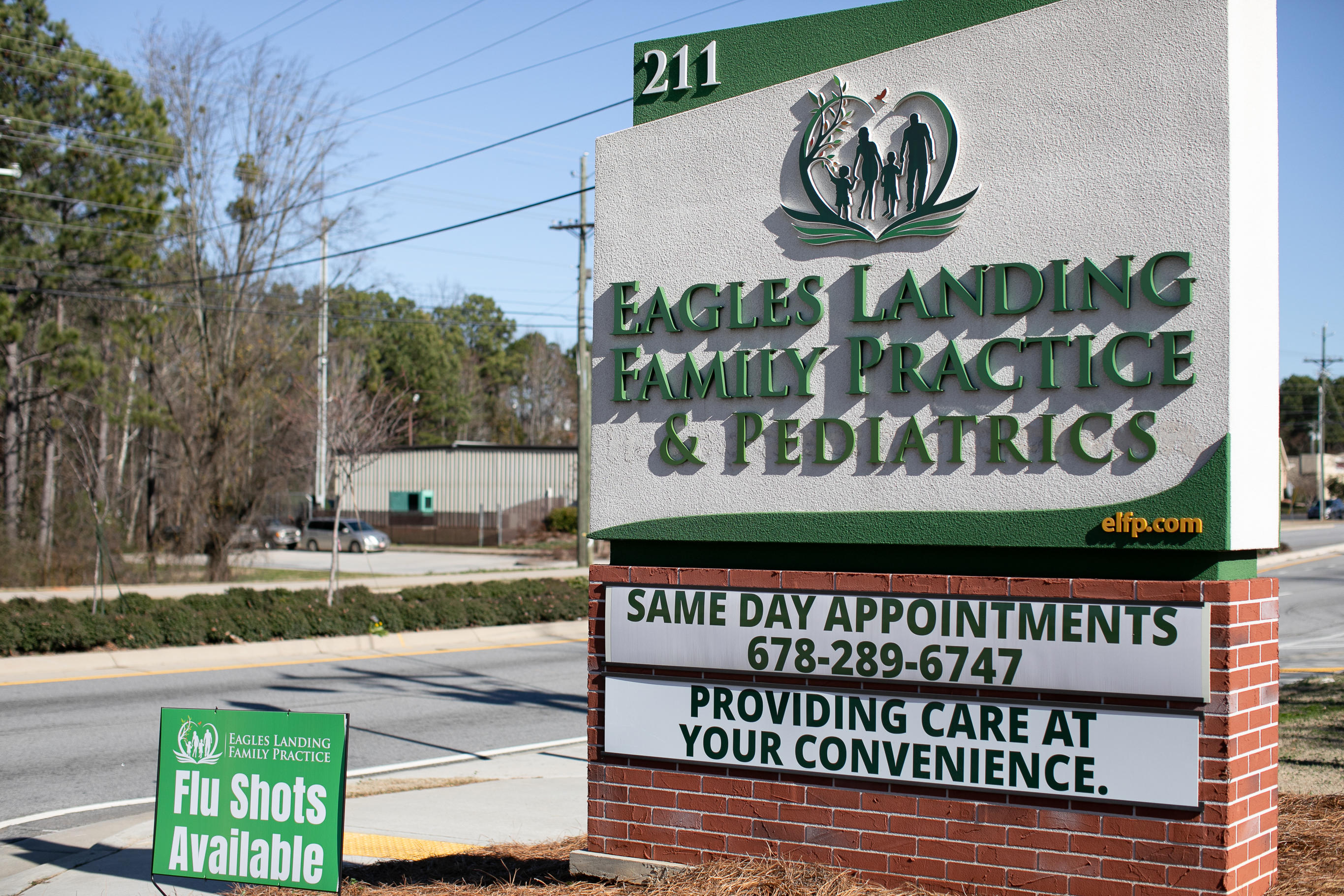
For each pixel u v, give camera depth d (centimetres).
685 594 573
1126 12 500
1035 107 518
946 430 530
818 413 557
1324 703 1138
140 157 3122
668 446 589
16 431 3284
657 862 574
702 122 592
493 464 5572
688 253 591
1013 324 518
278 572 3388
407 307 9525
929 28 544
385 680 1527
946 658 516
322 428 3388
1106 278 498
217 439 3128
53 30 3067
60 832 818
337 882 579
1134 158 496
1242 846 477
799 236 566
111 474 3625
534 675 1603
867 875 528
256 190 3231
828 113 563
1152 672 477
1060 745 494
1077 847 488
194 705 1314
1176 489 482
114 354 3550
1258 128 513
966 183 530
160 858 597
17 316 3008
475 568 3766
